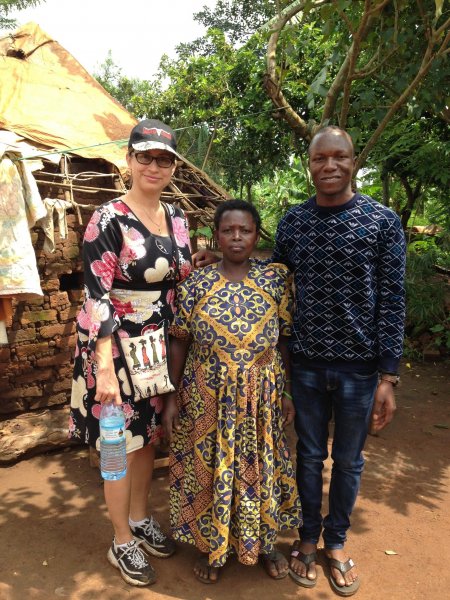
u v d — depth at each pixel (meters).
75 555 2.56
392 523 2.92
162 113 11.08
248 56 9.09
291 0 4.62
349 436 2.31
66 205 3.54
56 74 4.69
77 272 4.05
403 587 2.40
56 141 3.84
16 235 3.13
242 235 2.18
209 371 2.23
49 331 3.87
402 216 8.72
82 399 2.30
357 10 3.82
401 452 3.80
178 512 2.46
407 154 7.25
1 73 4.37
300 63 7.09
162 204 2.38
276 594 2.35
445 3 3.56
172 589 2.36
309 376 2.32
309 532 2.50
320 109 6.84
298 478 2.49
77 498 3.08
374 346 2.22
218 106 9.72
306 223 2.19
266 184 11.65
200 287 2.24
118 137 4.35
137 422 2.32
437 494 3.24
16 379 3.80
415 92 3.80
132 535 2.46
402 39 3.42
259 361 2.23
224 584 2.40
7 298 3.21
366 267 2.11
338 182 2.05
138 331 2.25
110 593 2.31
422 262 6.66
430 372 5.67
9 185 3.11
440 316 6.45
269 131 8.20
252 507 2.25
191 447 2.36
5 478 3.29
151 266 2.21
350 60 3.56
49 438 3.59
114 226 2.13
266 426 2.25
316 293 2.19
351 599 2.31
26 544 2.63
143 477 2.55
